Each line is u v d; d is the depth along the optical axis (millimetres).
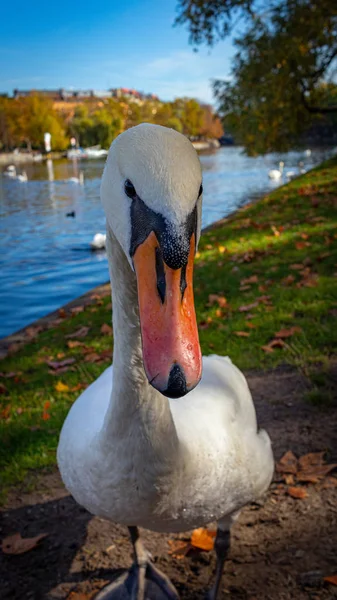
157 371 1357
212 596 2551
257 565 2752
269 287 6918
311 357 4723
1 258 14039
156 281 1431
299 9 14586
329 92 16641
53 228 18547
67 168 57281
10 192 31672
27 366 5758
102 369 5258
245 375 4703
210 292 7191
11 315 9516
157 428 1831
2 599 2768
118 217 1538
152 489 1909
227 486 2186
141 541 2785
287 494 3232
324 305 5797
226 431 2277
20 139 104750
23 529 3242
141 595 2621
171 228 1352
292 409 4082
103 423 1958
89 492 2049
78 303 8633
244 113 16406
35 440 4098
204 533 3010
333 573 2607
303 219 11750
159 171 1380
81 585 2814
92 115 119750
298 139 17594
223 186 28953
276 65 15055
